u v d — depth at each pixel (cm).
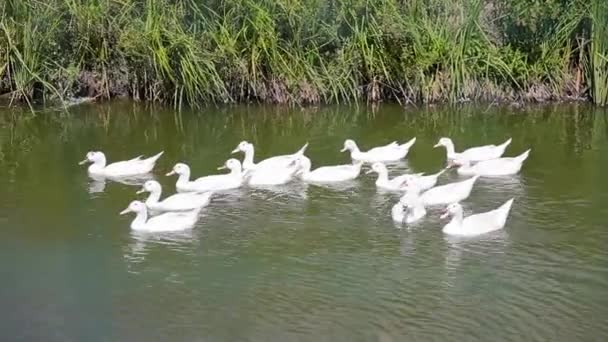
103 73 2634
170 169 2061
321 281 1505
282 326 1368
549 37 2659
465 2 2661
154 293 1467
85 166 2070
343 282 1502
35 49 2589
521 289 1477
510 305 1427
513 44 2675
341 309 1416
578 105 2591
